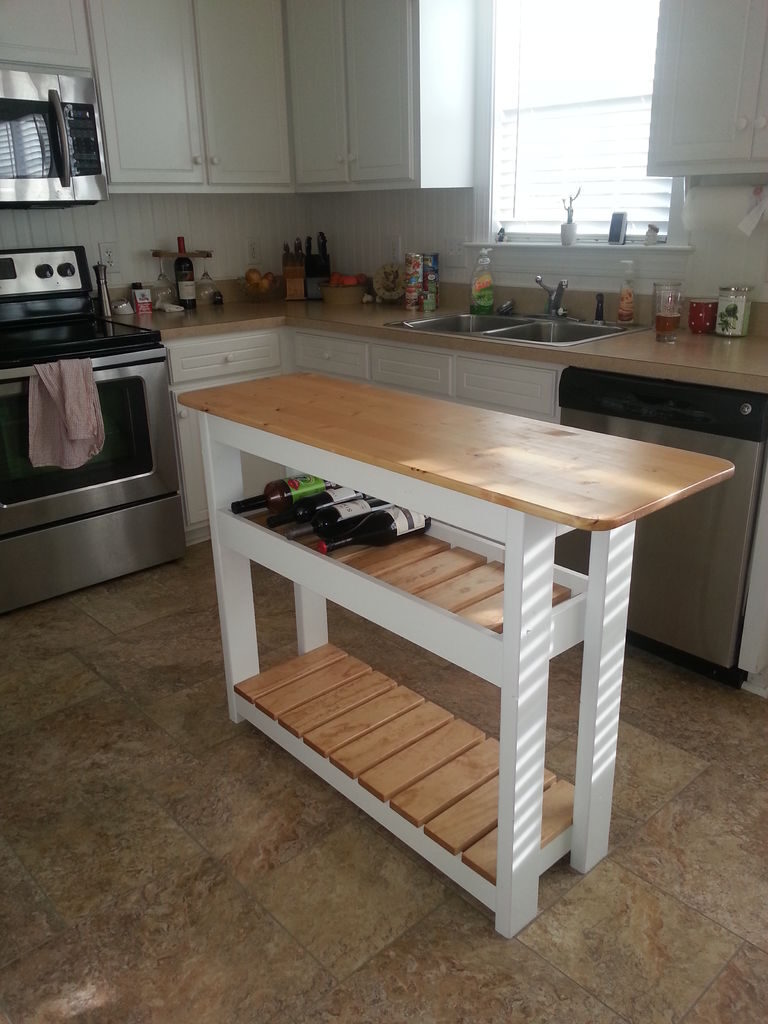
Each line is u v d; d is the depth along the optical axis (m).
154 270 3.68
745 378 2.05
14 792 1.96
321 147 3.55
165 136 3.28
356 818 1.85
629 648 2.53
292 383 2.03
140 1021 1.38
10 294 3.07
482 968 1.46
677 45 2.35
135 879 1.69
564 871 1.67
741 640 2.23
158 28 3.16
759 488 2.10
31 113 2.84
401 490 1.46
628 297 2.92
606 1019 1.37
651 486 1.26
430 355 2.92
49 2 2.86
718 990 1.41
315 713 1.97
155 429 3.02
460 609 1.54
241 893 1.65
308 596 2.19
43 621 2.78
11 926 1.58
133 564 3.09
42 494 2.79
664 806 1.85
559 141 3.14
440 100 3.17
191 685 2.39
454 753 1.83
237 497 2.00
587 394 2.37
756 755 2.02
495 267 3.42
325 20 3.35
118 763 2.05
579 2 2.95
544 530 1.28
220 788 1.95
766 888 1.62
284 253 3.97
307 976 1.46
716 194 2.51
